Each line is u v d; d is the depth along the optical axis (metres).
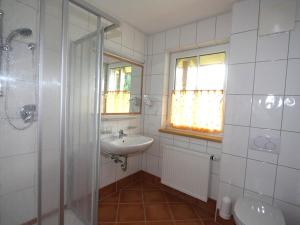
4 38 1.09
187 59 2.19
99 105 1.26
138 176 2.48
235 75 1.57
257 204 1.33
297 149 1.31
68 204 1.26
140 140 2.02
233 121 1.59
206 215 1.82
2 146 1.16
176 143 2.16
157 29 2.20
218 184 1.83
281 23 1.36
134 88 2.29
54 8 0.89
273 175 1.41
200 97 2.03
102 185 2.02
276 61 1.38
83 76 1.26
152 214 1.80
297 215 1.32
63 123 0.94
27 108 1.11
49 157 0.92
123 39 2.07
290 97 1.33
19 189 1.15
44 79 0.89
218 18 1.82
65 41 0.92
